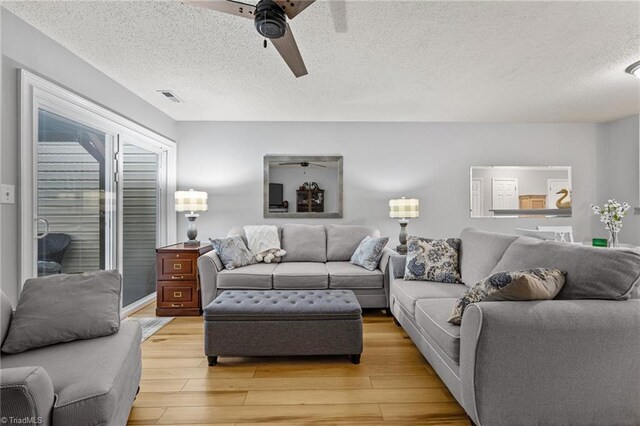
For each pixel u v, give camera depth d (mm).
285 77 2998
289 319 2271
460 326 1686
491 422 1443
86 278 1793
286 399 1866
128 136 3383
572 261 1704
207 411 1756
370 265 3424
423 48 2463
